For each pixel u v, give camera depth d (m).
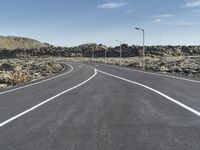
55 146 8.05
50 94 20.88
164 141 8.23
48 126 10.49
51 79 37.62
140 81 29.56
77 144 8.17
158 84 25.83
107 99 17.28
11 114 13.20
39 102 16.86
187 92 19.56
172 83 26.42
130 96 18.33
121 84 27.08
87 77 39.09
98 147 7.84
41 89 25.00
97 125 10.42
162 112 12.59
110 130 9.64
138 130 9.55
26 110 14.14
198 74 42.44
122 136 8.87
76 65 86.12
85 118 11.74
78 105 15.30
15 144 8.35
